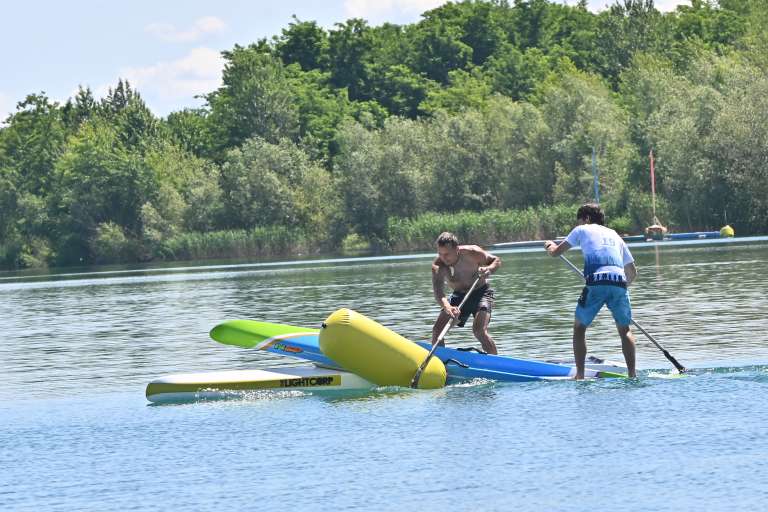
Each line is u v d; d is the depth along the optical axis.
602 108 188.12
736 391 22.36
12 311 66.88
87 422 22.80
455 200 199.88
